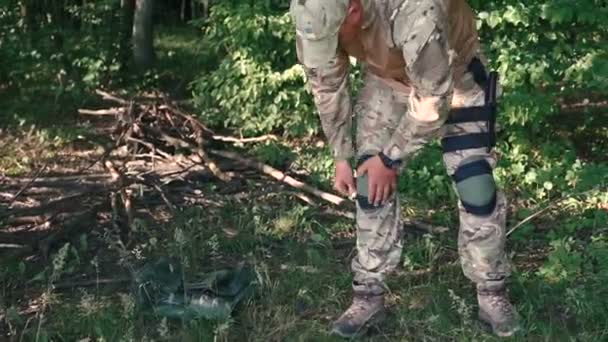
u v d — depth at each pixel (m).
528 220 5.25
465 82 3.80
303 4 3.32
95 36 8.45
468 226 3.96
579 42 6.11
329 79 3.53
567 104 7.58
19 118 7.76
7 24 8.26
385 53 3.50
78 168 6.71
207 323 4.16
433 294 4.41
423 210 5.73
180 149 6.77
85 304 4.24
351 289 4.55
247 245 5.12
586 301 4.24
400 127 3.54
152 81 8.66
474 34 3.79
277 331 4.10
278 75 6.76
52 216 5.52
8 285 4.66
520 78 6.00
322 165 6.25
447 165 3.94
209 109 7.13
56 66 8.30
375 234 3.96
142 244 5.10
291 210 5.57
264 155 6.49
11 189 6.29
